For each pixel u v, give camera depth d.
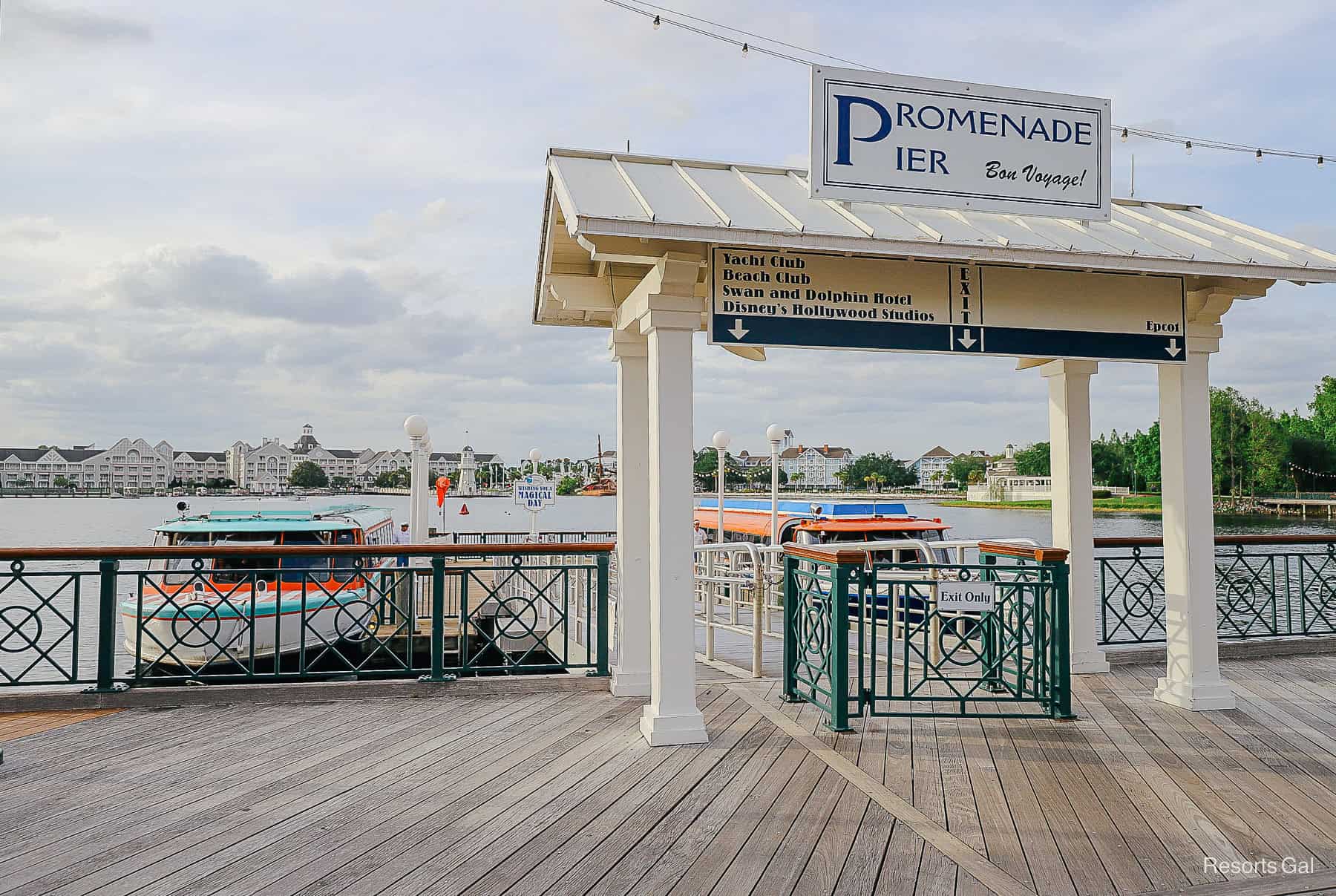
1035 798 4.36
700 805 4.25
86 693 6.09
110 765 4.82
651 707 5.45
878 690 6.70
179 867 3.51
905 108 5.61
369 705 6.21
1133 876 3.48
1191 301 6.29
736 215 5.13
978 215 6.07
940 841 3.82
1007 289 5.82
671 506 5.38
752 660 8.27
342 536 11.12
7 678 6.07
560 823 4.00
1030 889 3.37
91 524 55.53
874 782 4.58
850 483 124.50
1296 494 63.91
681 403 5.43
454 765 4.84
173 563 10.59
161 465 140.25
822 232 4.98
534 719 5.83
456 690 6.51
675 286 5.38
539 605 11.20
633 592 6.56
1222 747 5.25
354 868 3.52
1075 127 5.90
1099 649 7.61
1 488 131.50
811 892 3.34
